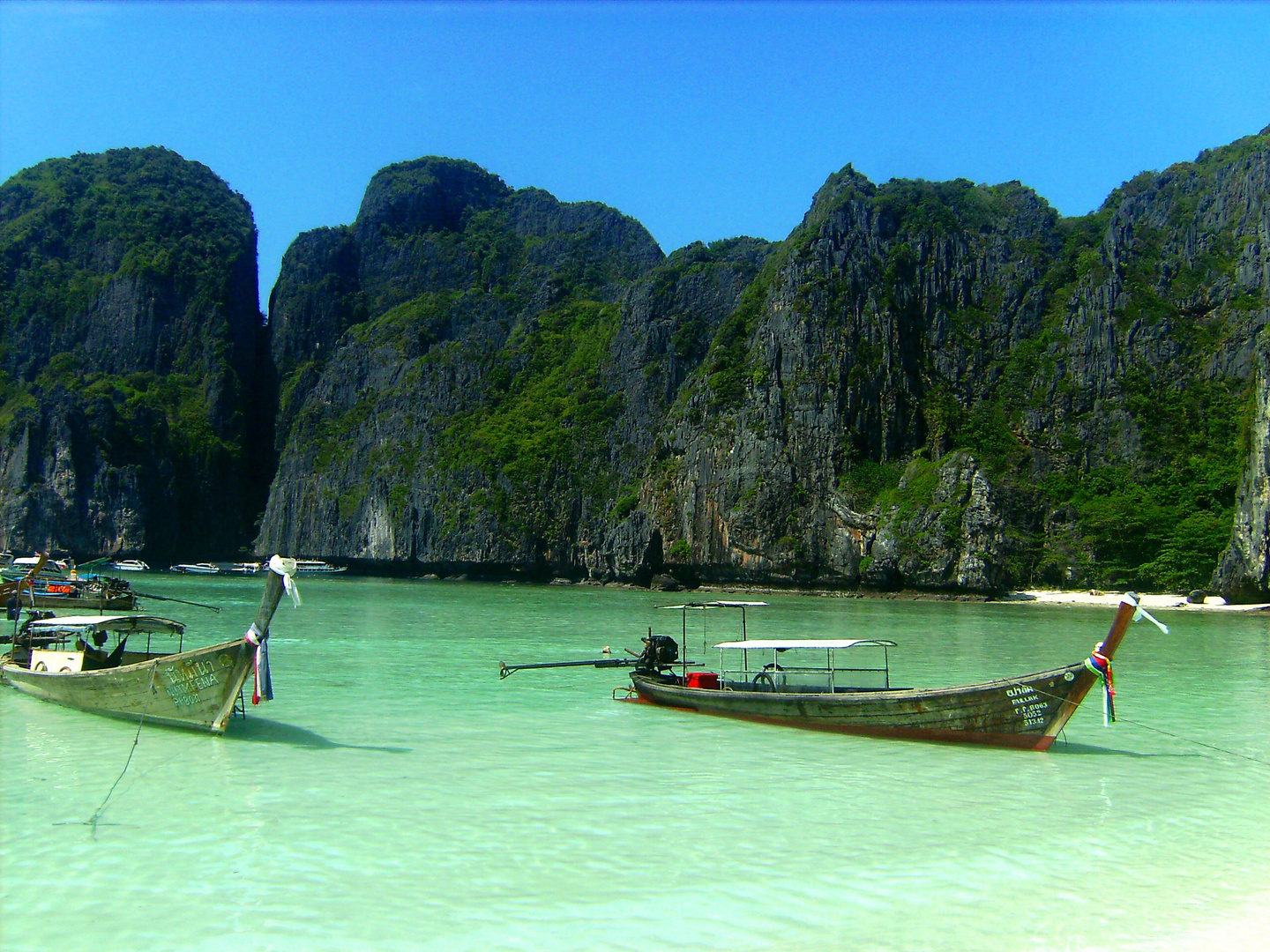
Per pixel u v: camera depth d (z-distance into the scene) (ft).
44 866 45.44
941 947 37.81
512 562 456.04
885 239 424.87
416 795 58.29
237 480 598.75
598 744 73.61
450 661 126.31
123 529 518.78
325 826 51.98
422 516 481.05
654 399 469.98
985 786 61.87
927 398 395.55
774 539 369.91
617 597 329.93
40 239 644.69
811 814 55.11
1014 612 266.36
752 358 411.95
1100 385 377.71
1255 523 271.28
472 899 42.06
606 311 544.21
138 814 53.67
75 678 80.89
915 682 110.83
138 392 581.53
